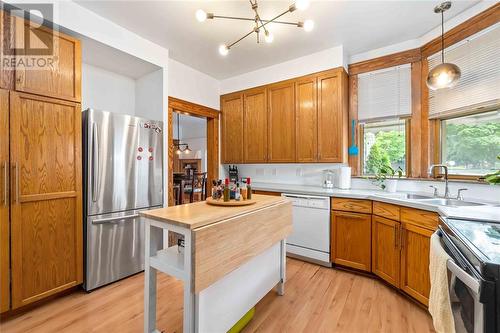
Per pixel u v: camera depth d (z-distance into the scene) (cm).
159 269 135
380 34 251
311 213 269
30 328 161
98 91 274
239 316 154
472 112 215
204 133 861
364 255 237
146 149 252
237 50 287
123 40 236
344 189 284
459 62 218
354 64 298
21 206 172
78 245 202
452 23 222
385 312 180
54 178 188
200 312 124
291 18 222
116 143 226
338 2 199
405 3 200
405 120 274
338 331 160
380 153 290
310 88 300
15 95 168
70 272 198
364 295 204
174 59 311
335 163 303
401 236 200
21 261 172
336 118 281
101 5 202
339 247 252
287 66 319
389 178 265
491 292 74
